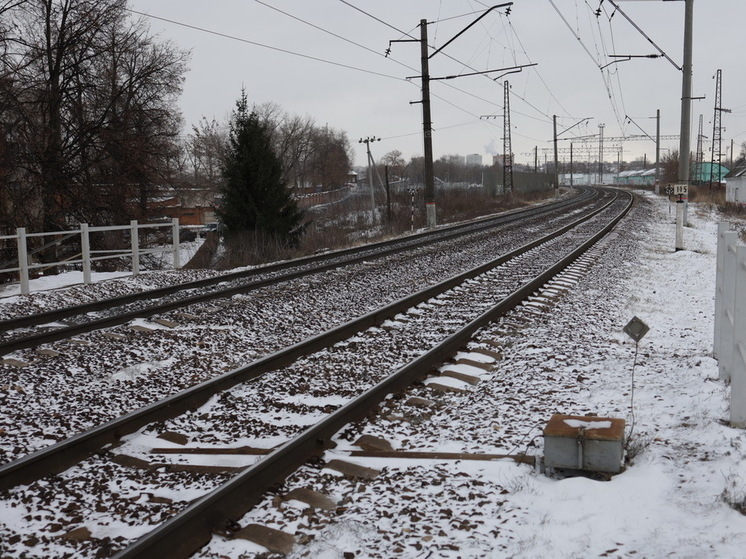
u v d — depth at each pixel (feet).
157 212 102.42
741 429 18.65
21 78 83.71
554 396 23.41
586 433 16.90
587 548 13.34
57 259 86.02
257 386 25.52
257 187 85.10
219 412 23.17
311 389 25.27
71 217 90.07
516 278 51.49
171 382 26.58
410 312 38.78
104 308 40.68
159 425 21.80
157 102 99.45
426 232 99.81
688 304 43.06
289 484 17.38
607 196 234.58
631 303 42.06
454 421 21.94
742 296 18.63
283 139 320.50
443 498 16.24
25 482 17.84
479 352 30.07
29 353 29.94
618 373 25.82
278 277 49.62
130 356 30.14
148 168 94.48
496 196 213.46
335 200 238.07
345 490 17.07
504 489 16.52
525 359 28.66
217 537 14.87
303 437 18.72
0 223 80.53
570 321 36.06
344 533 14.62
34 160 83.71
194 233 169.37
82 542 14.88
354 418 21.90
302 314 39.47
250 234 81.35
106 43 90.79
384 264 60.44
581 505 15.24
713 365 25.93
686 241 89.35
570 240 81.66
